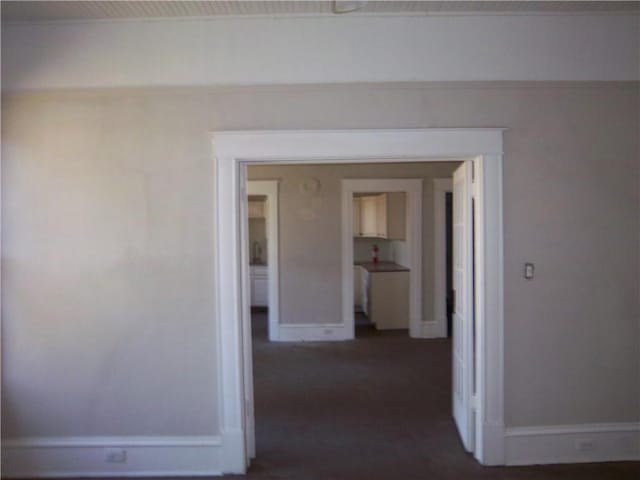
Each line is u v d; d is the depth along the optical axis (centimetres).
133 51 320
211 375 333
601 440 340
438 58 320
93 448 335
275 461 351
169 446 334
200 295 331
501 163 329
